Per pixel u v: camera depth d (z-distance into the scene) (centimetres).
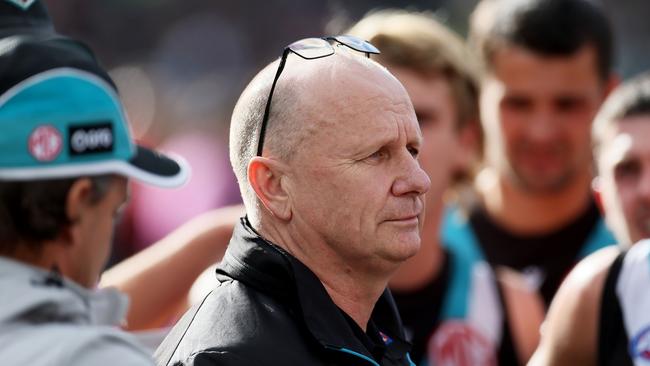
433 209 1054
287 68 594
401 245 577
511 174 1227
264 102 594
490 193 1277
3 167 504
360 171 573
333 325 572
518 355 1070
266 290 580
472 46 1239
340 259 587
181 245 916
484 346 1070
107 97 531
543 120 1196
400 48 1024
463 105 1076
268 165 588
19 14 562
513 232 1266
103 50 4484
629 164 905
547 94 1190
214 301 588
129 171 537
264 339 559
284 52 597
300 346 564
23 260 515
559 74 1182
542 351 862
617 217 923
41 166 507
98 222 531
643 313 790
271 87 592
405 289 1073
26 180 507
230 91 3712
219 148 2180
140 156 562
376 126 574
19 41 526
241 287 586
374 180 575
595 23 1197
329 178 573
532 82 1187
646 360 780
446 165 1051
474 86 1093
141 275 903
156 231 1806
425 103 1027
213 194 1867
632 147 895
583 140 1212
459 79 1063
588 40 1185
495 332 1073
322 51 593
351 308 600
